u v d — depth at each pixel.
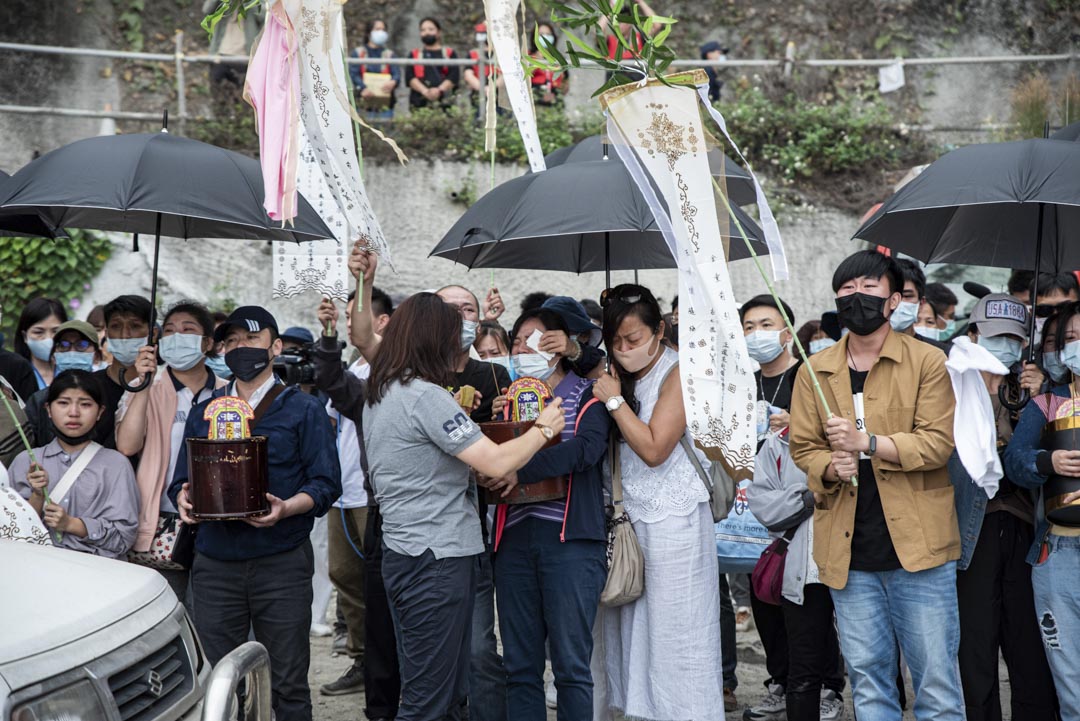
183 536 4.89
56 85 15.08
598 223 4.41
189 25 16.19
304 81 4.04
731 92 15.61
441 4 16.97
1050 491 4.36
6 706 2.63
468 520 4.16
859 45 16.86
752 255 4.06
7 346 12.48
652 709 4.53
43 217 5.71
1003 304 4.99
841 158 13.87
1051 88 13.25
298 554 4.63
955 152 4.46
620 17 3.88
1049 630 4.41
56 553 3.59
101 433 5.21
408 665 4.09
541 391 4.47
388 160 13.47
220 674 3.14
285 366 4.67
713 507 4.72
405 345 4.11
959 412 4.18
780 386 5.74
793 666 4.68
